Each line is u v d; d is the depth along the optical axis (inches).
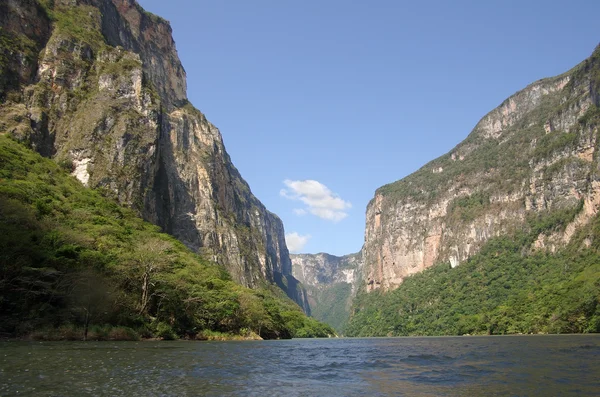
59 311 2618.1
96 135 6195.9
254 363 1764.3
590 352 2191.2
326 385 1253.7
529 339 3860.7
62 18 7298.2
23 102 6028.5
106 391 1036.5
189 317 3698.3
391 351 2701.8
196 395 1041.5
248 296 4707.2
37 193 4175.7
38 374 1201.4
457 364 1787.6
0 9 6269.7
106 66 7047.2
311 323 7810.0
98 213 4680.1
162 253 3624.5
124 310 3006.9
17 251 2647.6
